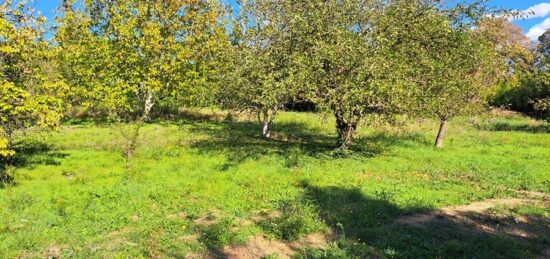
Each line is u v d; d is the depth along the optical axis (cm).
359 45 1366
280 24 1555
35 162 1441
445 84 1595
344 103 1345
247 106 1773
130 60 2650
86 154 1600
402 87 1377
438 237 791
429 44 1558
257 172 1286
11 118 1292
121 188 1098
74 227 846
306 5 1450
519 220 911
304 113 3291
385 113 1441
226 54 1936
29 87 1325
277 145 1828
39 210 941
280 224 834
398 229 830
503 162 1529
